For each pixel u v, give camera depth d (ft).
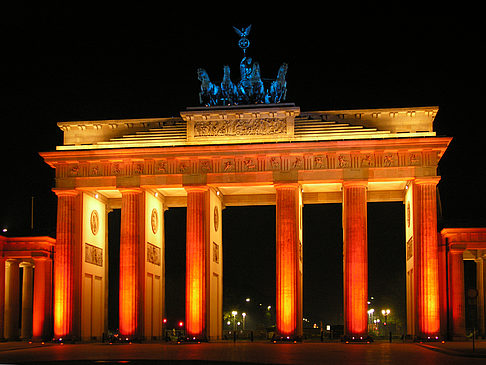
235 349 298.76
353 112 385.09
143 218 388.57
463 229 392.68
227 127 385.70
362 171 371.56
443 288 394.32
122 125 402.52
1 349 312.91
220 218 421.59
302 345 332.19
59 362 233.14
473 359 232.53
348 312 363.56
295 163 377.30
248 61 399.03
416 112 381.60
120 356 258.37
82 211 394.11
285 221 374.02
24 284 461.37
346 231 370.53
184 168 385.09
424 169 369.09
